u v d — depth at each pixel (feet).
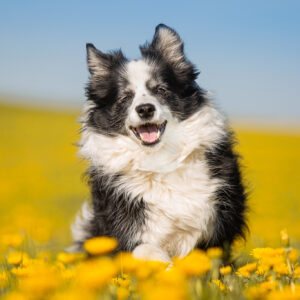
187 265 12.57
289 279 15.12
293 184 75.15
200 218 22.26
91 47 25.89
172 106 24.03
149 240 22.27
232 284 15.46
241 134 161.99
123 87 24.61
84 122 25.23
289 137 158.20
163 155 23.21
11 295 10.79
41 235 35.42
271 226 40.70
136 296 12.85
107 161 23.72
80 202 65.41
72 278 15.17
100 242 12.84
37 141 141.90
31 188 78.38
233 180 22.84
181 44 25.64
